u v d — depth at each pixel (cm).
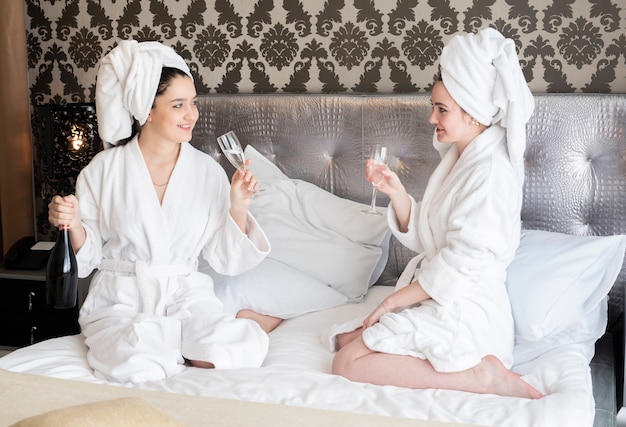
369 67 341
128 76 262
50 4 373
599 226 306
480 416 204
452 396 218
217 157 345
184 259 273
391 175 263
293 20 347
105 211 270
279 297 289
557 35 320
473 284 244
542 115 305
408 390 222
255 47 354
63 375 231
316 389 218
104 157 273
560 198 307
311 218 320
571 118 303
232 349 246
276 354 257
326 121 330
